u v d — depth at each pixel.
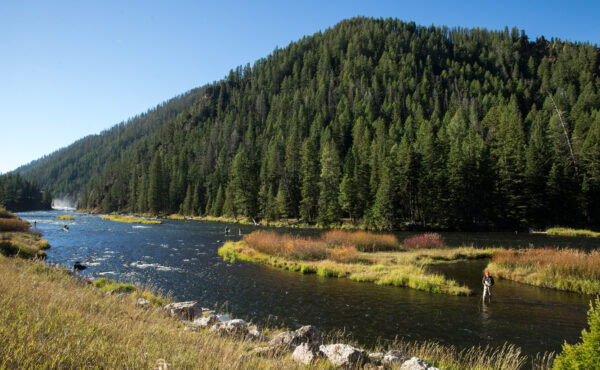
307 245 29.30
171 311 9.52
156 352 4.57
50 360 3.45
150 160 153.75
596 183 56.53
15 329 4.16
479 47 197.25
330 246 34.09
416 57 164.88
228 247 33.59
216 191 103.88
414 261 27.48
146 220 79.38
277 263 26.70
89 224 65.38
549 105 92.38
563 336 12.34
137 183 131.25
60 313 5.35
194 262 26.83
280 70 182.38
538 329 13.02
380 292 18.70
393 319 14.14
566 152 63.78
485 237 47.44
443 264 27.89
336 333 12.19
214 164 122.50
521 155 62.56
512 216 59.97
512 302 16.83
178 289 18.42
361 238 35.28
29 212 134.50
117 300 9.53
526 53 193.12
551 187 59.25
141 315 7.84
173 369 3.98
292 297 17.48
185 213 103.69
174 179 116.19
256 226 72.75
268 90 172.75
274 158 91.31
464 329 13.02
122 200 134.75
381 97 127.38
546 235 51.31
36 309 5.09
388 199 62.72
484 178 64.00
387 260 27.34
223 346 5.76
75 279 13.41
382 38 181.62
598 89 107.19
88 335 4.53
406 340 11.79
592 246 36.38
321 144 90.62
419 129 84.44
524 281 21.39
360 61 155.75
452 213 61.53
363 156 77.06
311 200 75.69
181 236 46.59
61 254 28.47
